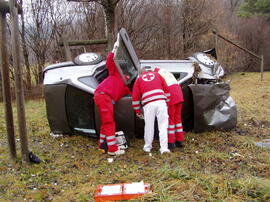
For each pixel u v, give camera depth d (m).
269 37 19.94
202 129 5.39
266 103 8.34
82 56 5.97
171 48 15.23
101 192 3.18
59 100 5.41
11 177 3.86
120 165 4.17
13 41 3.92
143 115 4.95
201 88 5.23
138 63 5.51
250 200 2.98
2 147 5.18
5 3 3.88
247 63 18.81
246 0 24.50
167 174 3.64
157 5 14.57
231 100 5.59
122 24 12.59
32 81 11.90
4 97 4.18
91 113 5.29
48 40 12.00
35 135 5.86
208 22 15.77
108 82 4.60
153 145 5.01
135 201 3.03
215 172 3.76
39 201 3.21
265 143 4.87
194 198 3.04
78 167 4.18
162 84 4.59
